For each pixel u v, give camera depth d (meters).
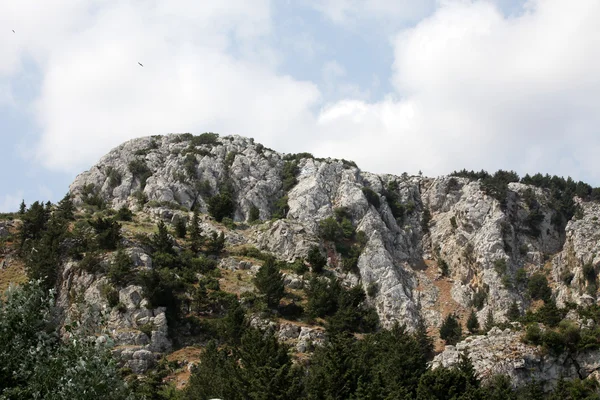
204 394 77.69
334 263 133.75
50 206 130.75
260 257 130.12
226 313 108.25
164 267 114.44
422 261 150.38
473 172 174.62
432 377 79.50
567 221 154.50
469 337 102.44
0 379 39.41
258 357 81.19
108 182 156.75
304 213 146.25
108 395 41.22
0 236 118.25
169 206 146.38
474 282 137.88
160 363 94.31
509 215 149.50
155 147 171.88
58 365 40.50
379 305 124.62
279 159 169.88
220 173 159.88
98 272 105.88
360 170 171.00
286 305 113.44
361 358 83.44
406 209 161.00
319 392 75.44
